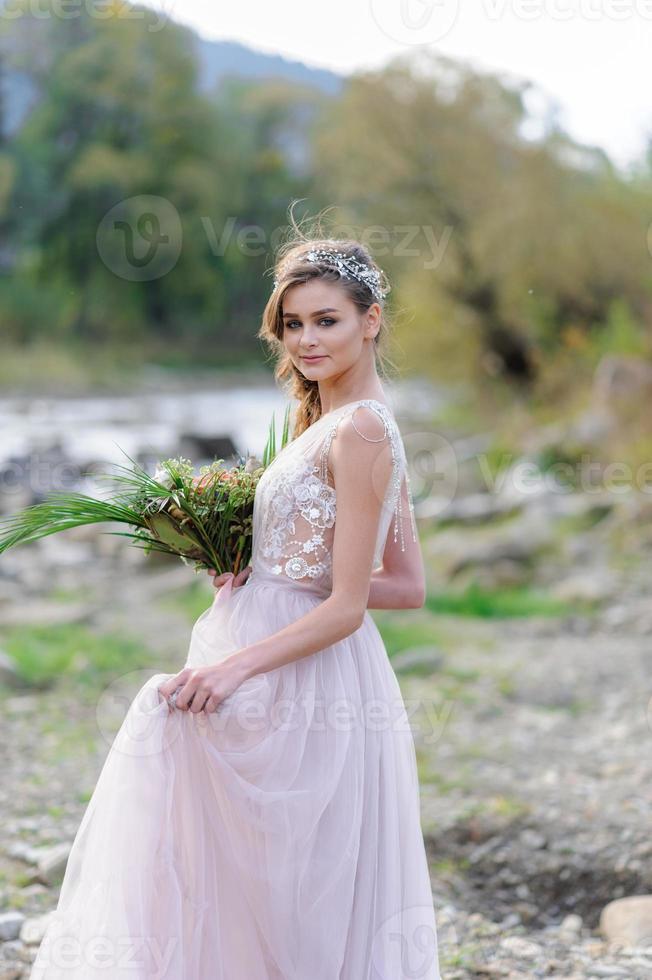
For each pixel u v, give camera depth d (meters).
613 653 8.87
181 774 2.76
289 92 52.88
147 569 12.46
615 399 15.69
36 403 35.88
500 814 5.47
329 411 3.02
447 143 21.59
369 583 2.80
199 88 50.50
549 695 7.82
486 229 20.77
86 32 47.31
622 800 5.64
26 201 47.38
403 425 20.97
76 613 10.34
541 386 19.80
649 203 20.61
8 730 6.95
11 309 46.16
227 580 3.04
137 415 31.22
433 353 21.41
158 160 47.22
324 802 2.73
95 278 47.47
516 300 20.70
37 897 4.46
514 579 11.32
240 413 32.06
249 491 3.05
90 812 2.83
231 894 2.74
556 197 20.97
